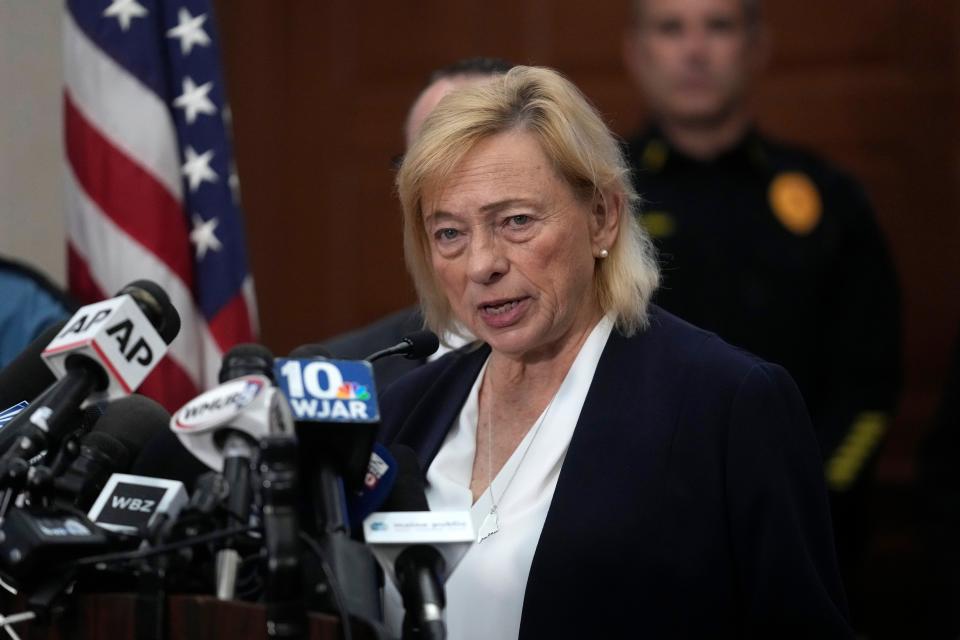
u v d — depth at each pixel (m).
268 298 16.14
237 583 5.09
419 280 7.02
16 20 13.68
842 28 14.91
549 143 6.35
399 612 6.30
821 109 14.95
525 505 6.52
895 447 14.81
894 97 14.84
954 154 14.73
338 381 5.24
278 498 4.65
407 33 15.91
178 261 10.99
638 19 12.47
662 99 12.27
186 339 10.95
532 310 6.41
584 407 6.55
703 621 6.15
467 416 7.03
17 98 13.68
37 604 4.84
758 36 12.41
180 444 6.13
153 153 11.01
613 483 6.30
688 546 6.16
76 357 5.32
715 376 6.38
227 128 11.30
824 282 11.99
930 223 14.80
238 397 4.83
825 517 6.36
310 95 16.11
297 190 16.16
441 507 6.73
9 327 10.27
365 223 16.03
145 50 11.09
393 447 6.07
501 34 15.66
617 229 6.74
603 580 6.16
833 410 11.87
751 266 11.93
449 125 6.36
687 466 6.25
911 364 14.84
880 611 14.65
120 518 5.33
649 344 6.66
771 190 12.09
